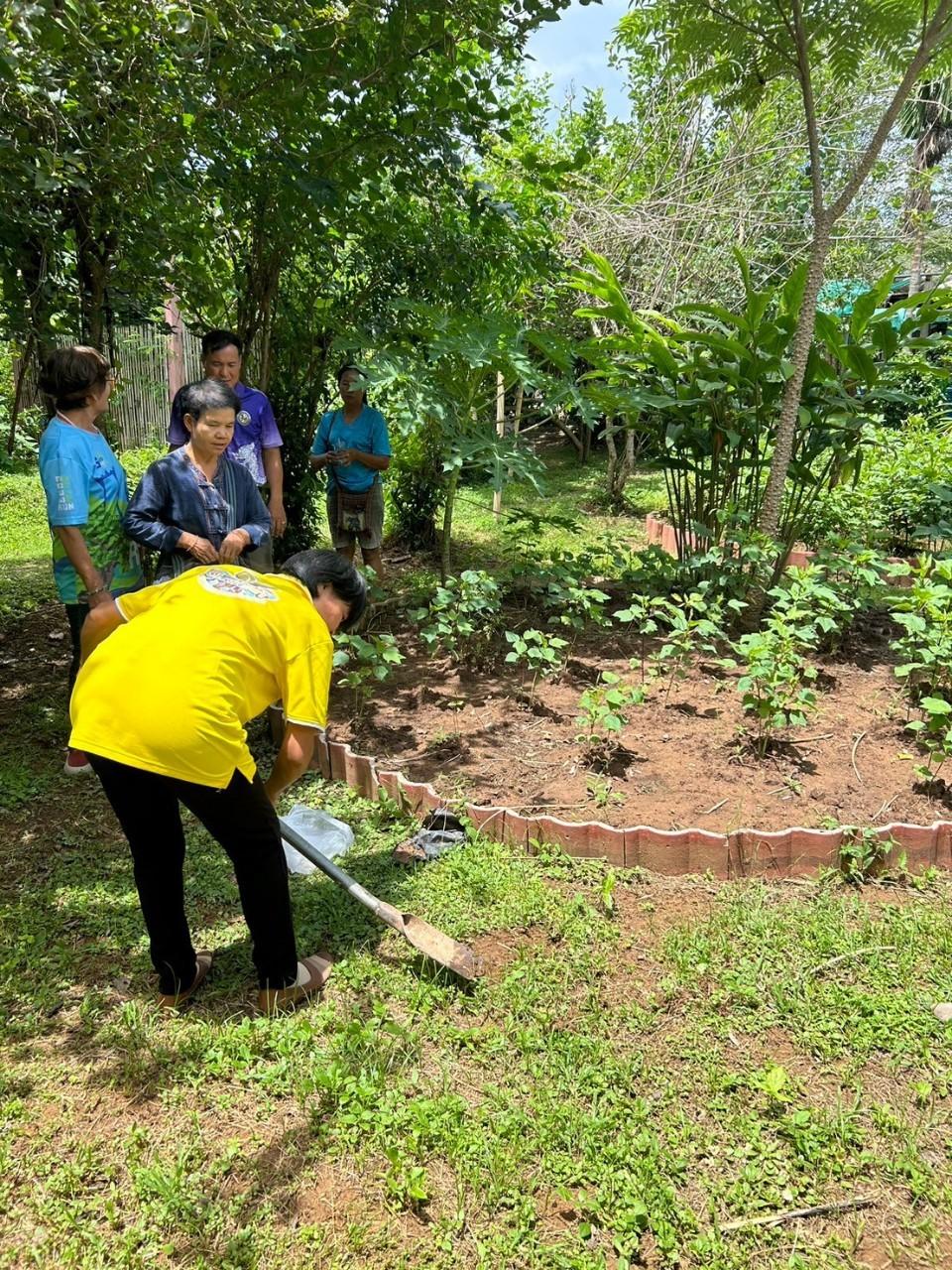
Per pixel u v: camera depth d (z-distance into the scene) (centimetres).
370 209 594
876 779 387
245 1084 241
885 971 284
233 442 462
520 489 1085
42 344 462
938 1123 233
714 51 567
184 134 426
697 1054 252
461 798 368
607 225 848
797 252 884
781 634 418
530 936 302
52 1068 244
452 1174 216
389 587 666
